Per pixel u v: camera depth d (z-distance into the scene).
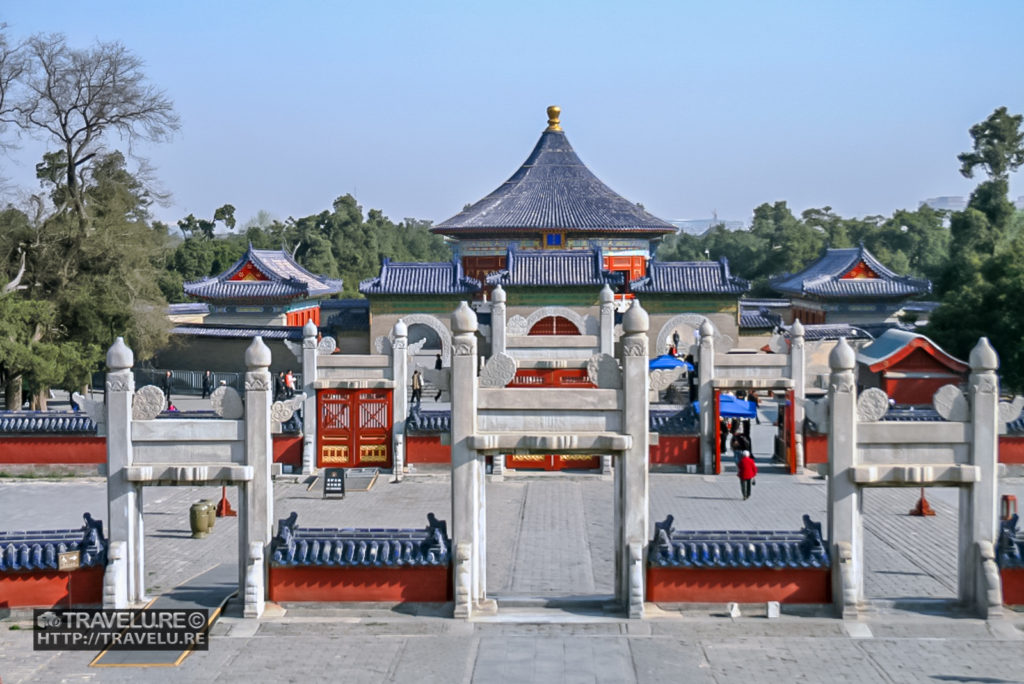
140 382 70.81
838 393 22.30
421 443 40.66
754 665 20.17
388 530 23.33
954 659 20.45
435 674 19.84
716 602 22.73
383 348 40.47
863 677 19.64
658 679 19.56
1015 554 22.53
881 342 54.81
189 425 22.78
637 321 22.59
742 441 40.75
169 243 70.38
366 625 22.17
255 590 22.48
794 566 22.39
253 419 22.64
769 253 135.62
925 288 79.19
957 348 59.72
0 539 22.91
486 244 89.12
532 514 33.91
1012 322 58.09
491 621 22.38
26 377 52.72
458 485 22.75
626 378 22.64
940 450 22.45
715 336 47.28
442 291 68.31
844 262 83.25
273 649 21.03
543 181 94.81
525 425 22.88
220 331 71.31
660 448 41.06
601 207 90.81
